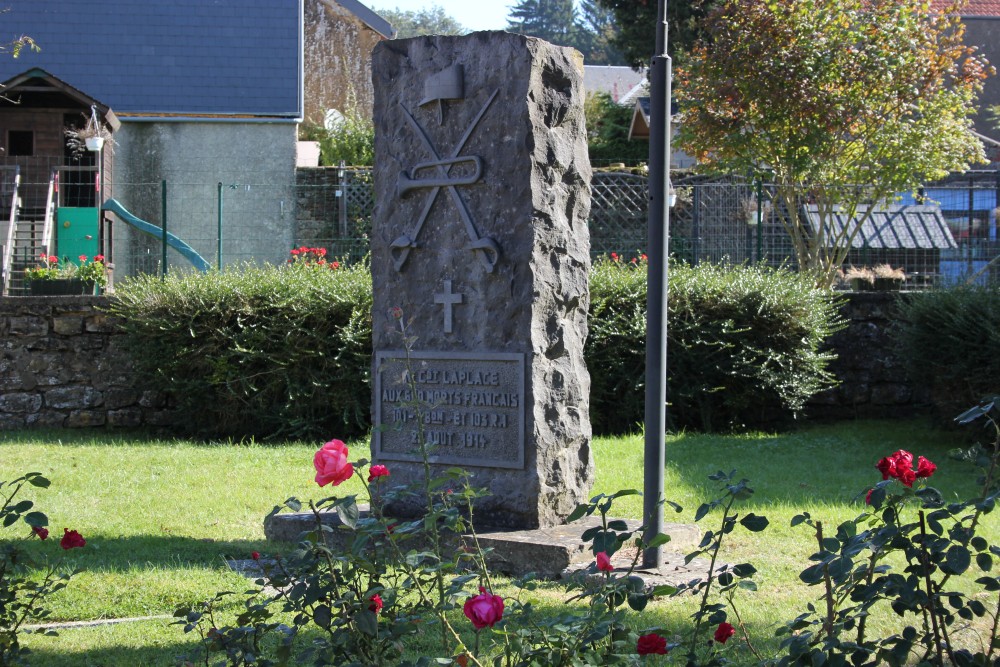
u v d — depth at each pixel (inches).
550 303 257.1
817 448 422.6
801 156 634.2
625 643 119.2
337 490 329.4
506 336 254.7
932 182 801.6
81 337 501.7
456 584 124.0
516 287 253.0
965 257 676.7
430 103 266.4
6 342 498.0
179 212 888.3
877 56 630.5
